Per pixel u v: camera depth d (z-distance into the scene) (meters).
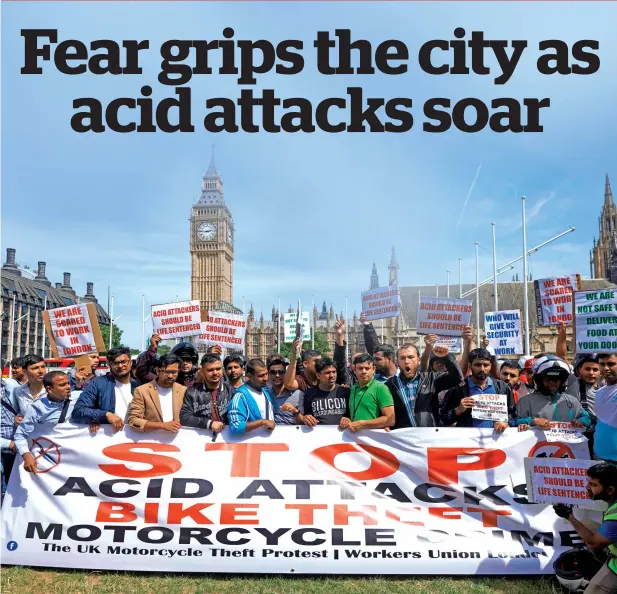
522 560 5.94
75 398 7.40
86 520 6.27
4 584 5.69
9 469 7.20
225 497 6.31
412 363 6.89
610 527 4.48
